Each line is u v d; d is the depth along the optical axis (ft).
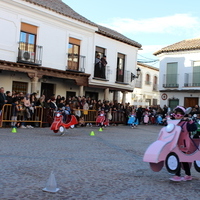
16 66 55.16
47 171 20.45
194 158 19.75
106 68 78.59
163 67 103.14
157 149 18.70
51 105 54.60
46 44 61.52
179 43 104.99
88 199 15.03
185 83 97.14
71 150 29.76
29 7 57.11
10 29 54.39
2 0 52.37
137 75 87.97
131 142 39.78
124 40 83.51
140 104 79.10
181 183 19.25
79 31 69.56
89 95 82.74
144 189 17.39
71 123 43.80
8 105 47.03
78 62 69.72
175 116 20.40
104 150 31.17
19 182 17.38
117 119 71.97
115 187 17.51
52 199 14.70
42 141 34.88
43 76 66.64
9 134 39.04
